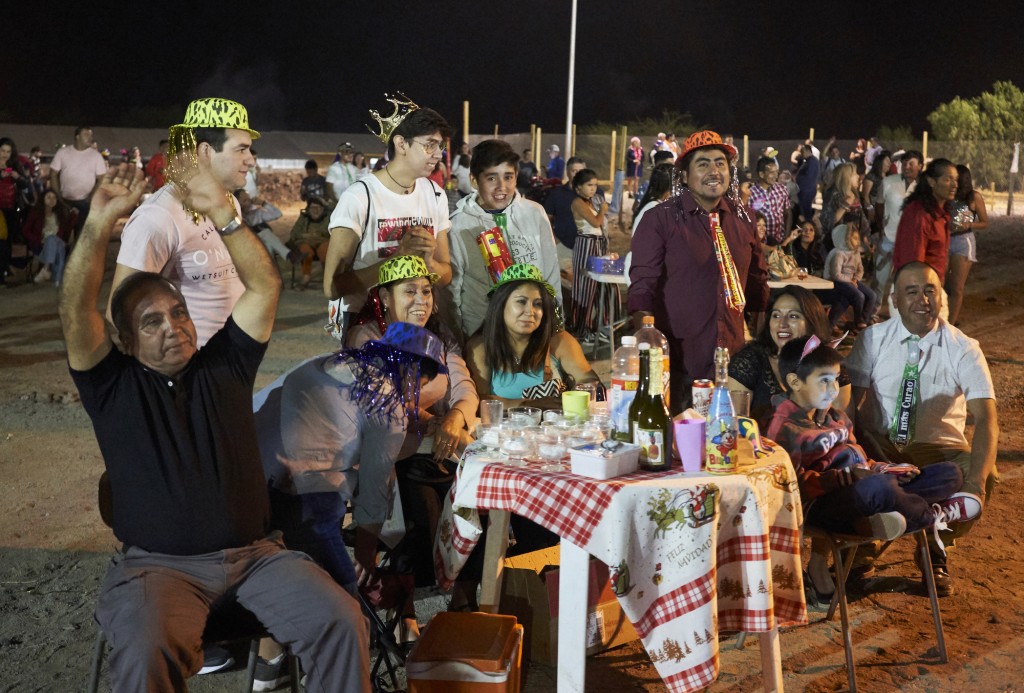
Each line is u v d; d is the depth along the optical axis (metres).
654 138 34.50
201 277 4.15
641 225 4.59
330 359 3.62
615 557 3.15
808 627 4.24
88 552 4.93
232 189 3.80
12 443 6.66
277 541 3.29
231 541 3.08
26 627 4.16
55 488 5.82
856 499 3.82
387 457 3.61
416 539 3.90
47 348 9.52
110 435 3.04
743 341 4.65
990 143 32.09
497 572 3.67
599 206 9.49
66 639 4.06
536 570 4.14
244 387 3.17
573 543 3.22
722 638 4.16
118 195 2.91
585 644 3.30
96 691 3.13
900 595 4.54
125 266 3.97
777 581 3.47
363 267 4.61
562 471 3.38
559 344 4.59
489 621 3.46
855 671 3.85
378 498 3.63
